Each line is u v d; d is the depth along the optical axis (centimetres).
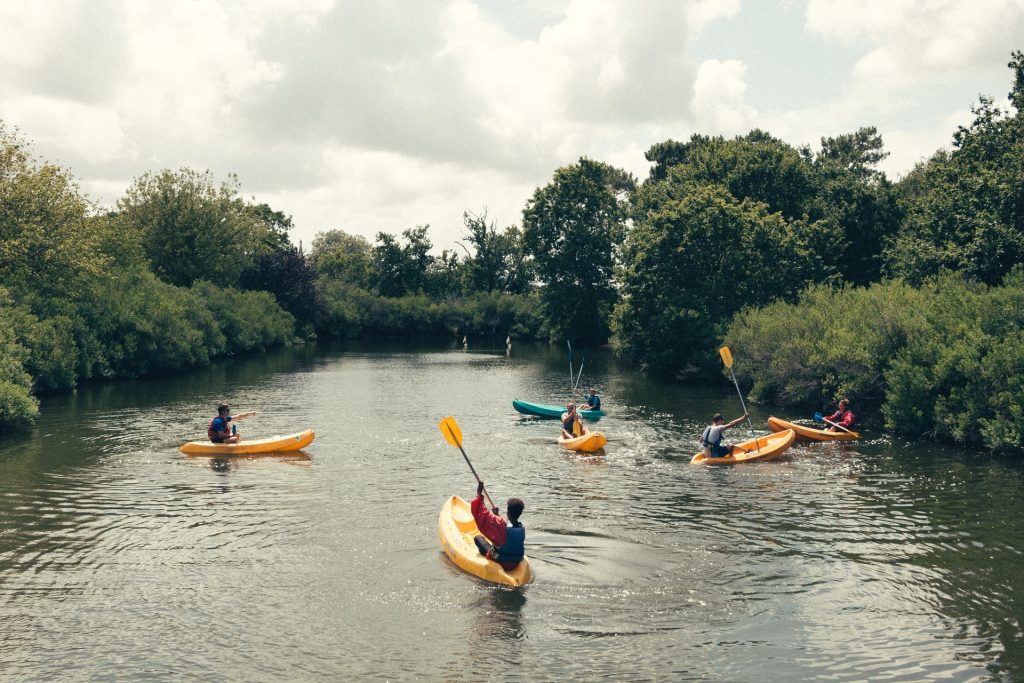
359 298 9075
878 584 1122
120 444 2152
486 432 2447
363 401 3191
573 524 1413
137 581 1122
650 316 4484
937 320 2444
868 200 4988
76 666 867
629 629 966
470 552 1177
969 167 3275
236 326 5716
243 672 856
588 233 7044
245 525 1396
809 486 1702
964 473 1819
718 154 5278
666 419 2711
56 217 3662
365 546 1279
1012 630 970
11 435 2284
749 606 1041
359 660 884
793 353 2923
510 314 9238
